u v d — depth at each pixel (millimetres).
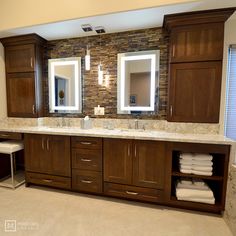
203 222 1866
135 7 1995
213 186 2230
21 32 2668
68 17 2230
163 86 2576
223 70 2342
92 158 2312
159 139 2043
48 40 3025
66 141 2402
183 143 2004
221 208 1941
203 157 2023
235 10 1980
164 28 2500
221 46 2094
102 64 2809
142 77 2645
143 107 2670
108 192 2285
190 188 2072
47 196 2373
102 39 2781
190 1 1853
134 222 1854
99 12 2113
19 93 3002
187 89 2238
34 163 2582
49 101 3115
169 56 2312
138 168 2156
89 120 2719
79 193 2459
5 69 3043
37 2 2342
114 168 2238
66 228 1751
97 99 2881
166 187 2086
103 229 1743
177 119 2314
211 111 2193
